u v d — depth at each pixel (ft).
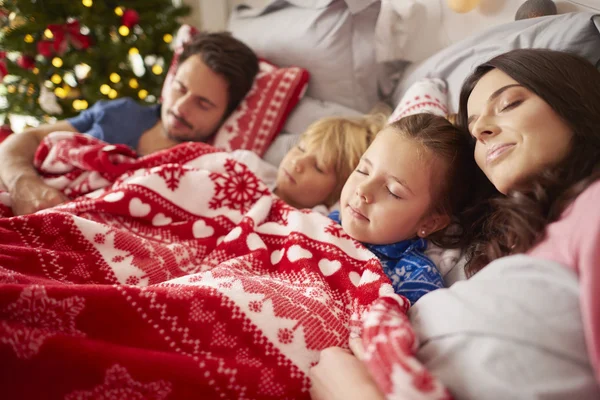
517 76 2.24
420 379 1.46
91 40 5.47
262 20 5.30
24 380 1.72
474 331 1.65
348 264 2.70
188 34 5.32
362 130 3.73
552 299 1.65
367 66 4.59
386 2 4.44
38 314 1.82
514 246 2.10
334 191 3.67
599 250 1.58
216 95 4.47
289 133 4.78
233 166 3.31
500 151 2.17
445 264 2.77
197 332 2.02
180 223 3.01
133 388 1.80
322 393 1.85
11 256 2.23
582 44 2.86
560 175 2.06
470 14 4.00
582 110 2.10
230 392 1.90
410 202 2.62
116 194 2.90
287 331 2.10
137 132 4.75
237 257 2.68
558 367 1.53
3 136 5.34
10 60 5.24
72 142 3.60
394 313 1.89
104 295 1.92
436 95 3.61
